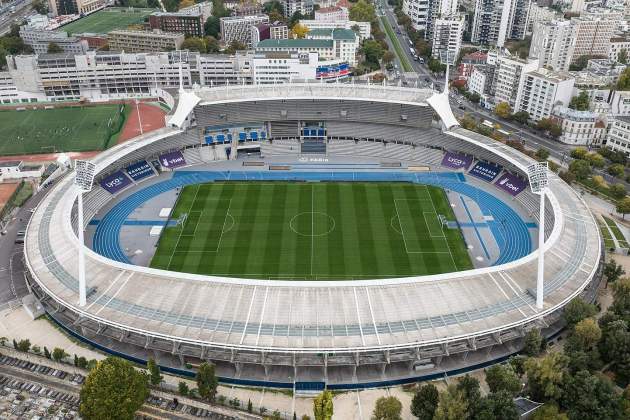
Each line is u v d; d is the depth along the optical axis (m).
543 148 186.88
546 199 145.12
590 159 180.12
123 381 84.75
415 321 96.31
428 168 178.00
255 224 145.62
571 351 95.00
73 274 109.06
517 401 88.88
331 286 101.94
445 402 81.88
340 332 93.88
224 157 185.12
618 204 147.50
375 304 98.81
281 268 127.25
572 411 85.00
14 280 121.69
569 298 103.94
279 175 173.88
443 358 99.44
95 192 155.12
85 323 101.88
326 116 189.25
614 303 106.12
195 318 96.62
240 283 102.88
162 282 104.06
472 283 104.25
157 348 95.81
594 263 114.88
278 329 94.31
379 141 190.12
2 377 97.00
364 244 137.00
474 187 166.00
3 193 161.38
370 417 88.75
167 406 91.00
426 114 182.62
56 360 98.44
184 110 175.50
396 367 97.94
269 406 91.06
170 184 167.50
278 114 189.12
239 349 91.69
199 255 132.12
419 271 126.44
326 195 161.12
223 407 90.25
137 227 144.38
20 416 89.50
